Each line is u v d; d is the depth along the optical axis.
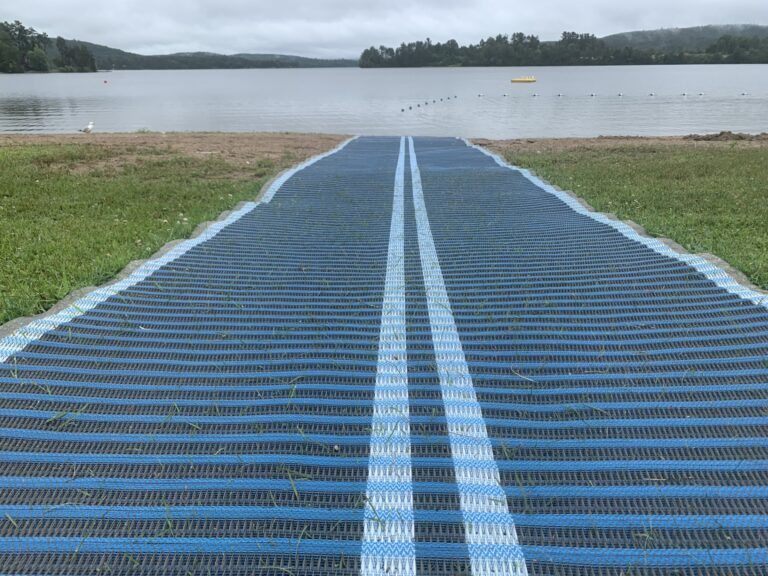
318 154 10.45
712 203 6.27
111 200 6.60
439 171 7.89
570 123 23.23
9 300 3.45
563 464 2.01
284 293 3.52
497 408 2.32
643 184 7.36
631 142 13.37
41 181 7.61
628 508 1.84
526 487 1.93
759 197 6.59
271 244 4.50
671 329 2.94
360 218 5.32
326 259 4.15
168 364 2.66
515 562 1.67
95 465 2.03
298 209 5.63
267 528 1.78
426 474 1.98
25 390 2.43
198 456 2.07
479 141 13.73
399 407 2.34
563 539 1.74
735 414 2.27
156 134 16.02
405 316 3.18
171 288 3.56
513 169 8.02
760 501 1.86
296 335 2.96
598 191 6.82
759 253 4.41
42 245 4.70
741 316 3.05
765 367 2.57
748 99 35.12
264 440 2.15
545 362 2.67
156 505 1.86
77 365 2.63
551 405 2.34
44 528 1.78
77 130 20.73
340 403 2.38
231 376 2.57
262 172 8.73
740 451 2.07
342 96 45.41
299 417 2.27
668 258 3.98
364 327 3.05
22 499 1.88
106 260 4.19
